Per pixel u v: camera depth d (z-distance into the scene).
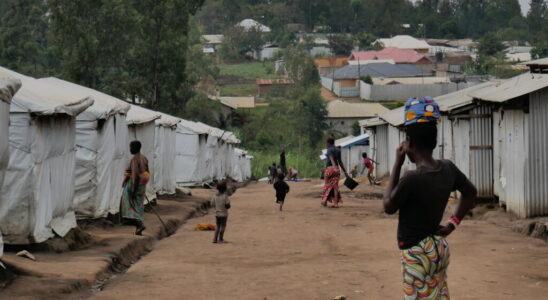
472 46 192.88
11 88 9.78
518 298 8.85
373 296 9.04
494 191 19.25
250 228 17.23
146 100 58.44
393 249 13.02
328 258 12.15
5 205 11.18
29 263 10.39
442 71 143.75
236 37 188.00
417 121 5.72
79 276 9.87
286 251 13.14
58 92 13.85
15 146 11.19
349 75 127.50
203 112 82.12
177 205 22.42
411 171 5.65
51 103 11.78
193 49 114.69
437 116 5.75
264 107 107.44
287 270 10.95
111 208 16.66
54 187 12.44
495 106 19.00
